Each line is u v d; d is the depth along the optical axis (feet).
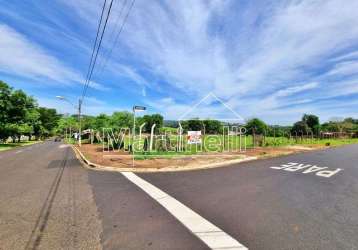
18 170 34.35
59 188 22.59
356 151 57.93
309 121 139.23
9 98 118.32
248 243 11.51
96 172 31.55
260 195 19.66
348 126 165.68
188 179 26.32
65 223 14.05
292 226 13.42
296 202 17.74
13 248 11.12
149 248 11.09
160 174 29.63
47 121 292.61
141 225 13.73
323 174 28.58
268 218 14.62
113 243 11.59
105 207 16.92
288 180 25.30
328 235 12.25
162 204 17.53
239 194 19.99
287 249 10.90
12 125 131.23
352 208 16.37
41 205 17.42
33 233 12.71
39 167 37.27
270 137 90.17
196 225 13.69
